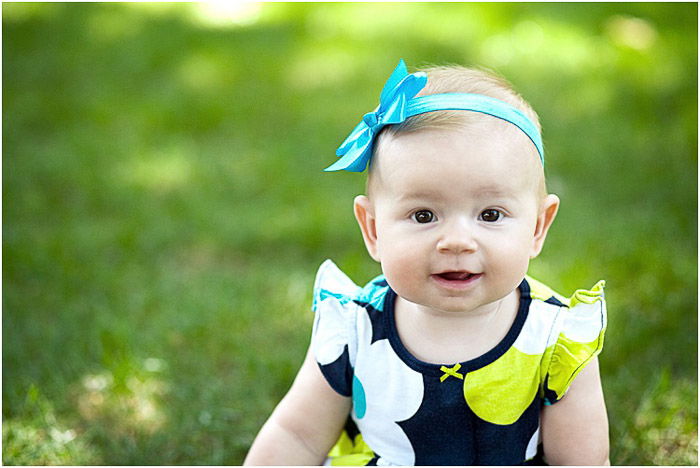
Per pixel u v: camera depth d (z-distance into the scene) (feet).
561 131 15.26
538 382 6.03
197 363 9.32
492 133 5.44
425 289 5.48
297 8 22.29
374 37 19.80
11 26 21.09
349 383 6.33
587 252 11.19
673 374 8.89
